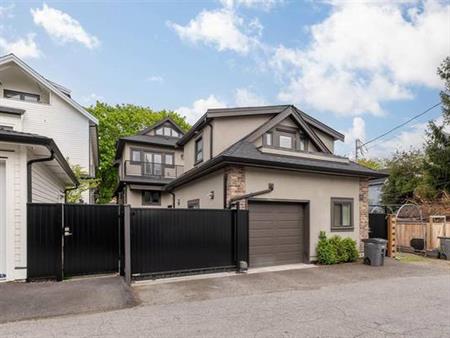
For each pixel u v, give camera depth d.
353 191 11.30
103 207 7.41
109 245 7.41
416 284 7.43
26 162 6.89
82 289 6.07
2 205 6.65
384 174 11.35
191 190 13.31
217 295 6.32
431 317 5.08
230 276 8.11
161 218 7.88
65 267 6.90
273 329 4.52
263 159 9.13
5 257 6.55
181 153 24.72
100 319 4.84
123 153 24.69
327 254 9.84
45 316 4.87
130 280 7.20
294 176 10.12
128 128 33.44
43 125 15.71
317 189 10.52
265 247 9.54
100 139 32.12
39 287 6.15
